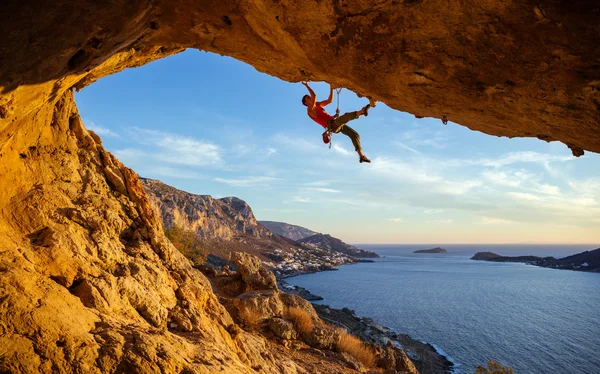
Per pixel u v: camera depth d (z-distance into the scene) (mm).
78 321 4312
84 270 5281
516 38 3213
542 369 36625
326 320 35125
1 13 2770
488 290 101875
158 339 5008
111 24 3688
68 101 6703
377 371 13406
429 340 43875
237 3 3979
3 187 4930
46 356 3609
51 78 3828
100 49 3996
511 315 65062
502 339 47281
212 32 4578
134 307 5824
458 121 5137
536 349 43438
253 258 17359
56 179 6242
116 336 4484
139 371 4227
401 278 129875
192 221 134625
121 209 7293
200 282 8633
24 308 3725
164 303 6609
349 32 3850
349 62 4281
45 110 5695
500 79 3758
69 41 3455
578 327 56750
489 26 3207
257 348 9789
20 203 5199
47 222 5430
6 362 3301
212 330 7383
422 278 132625
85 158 7254
